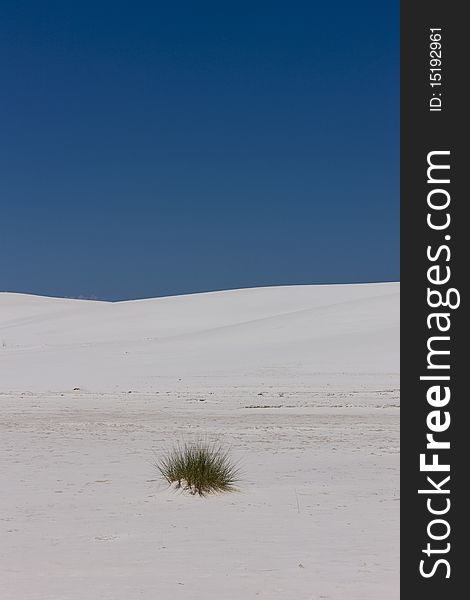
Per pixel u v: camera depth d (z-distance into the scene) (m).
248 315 79.12
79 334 75.69
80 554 8.21
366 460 14.98
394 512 10.34
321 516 10.12
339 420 23.30
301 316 62.59
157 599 6.57
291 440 18.25
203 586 6.99
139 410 27.27
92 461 14.94
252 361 46.34
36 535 9.09
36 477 13.11
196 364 46.72
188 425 21.95
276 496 11.46
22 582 7.13
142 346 57.09
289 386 37.16
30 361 52.34
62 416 25.28
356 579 7.27
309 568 7.65
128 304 90.19
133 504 10.91
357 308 62.72
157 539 8.90
